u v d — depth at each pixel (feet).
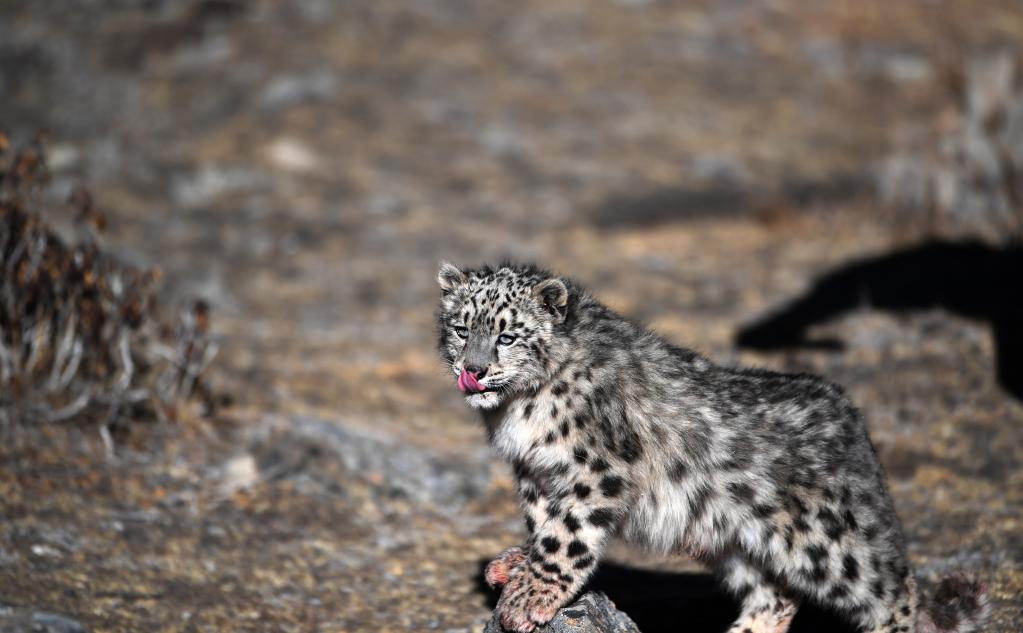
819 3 137.80
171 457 47.24
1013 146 77.25
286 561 41.11
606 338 34.60
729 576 34.86
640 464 33.50
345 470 48.19
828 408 33.68
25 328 49.32
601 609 32.55
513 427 34.37
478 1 128.36
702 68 118.01
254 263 78.74
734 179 95.40
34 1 124.98
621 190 92.68
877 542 32.35
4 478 42.78
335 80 108.99
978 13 134.51
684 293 73.41
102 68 112.16
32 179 51.34
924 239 75.10
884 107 112.06
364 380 60.95
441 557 42.78
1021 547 39.73
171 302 68.18
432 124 103.04
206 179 92.07
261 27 119.85
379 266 79.71
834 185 93.91
